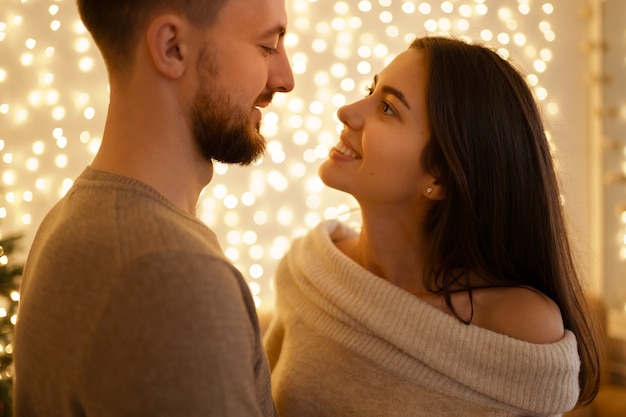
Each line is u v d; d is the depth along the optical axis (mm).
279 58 938
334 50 2250
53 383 741
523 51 2451
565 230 1206
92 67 2119
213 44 823
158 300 668
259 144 926
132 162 810
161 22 792
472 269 1142
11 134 2096
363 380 1098
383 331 1070
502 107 1112
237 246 2203
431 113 1096
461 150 1090
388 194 1134
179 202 847
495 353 1016
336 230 1372
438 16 2352
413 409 1055
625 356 2322
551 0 2498
